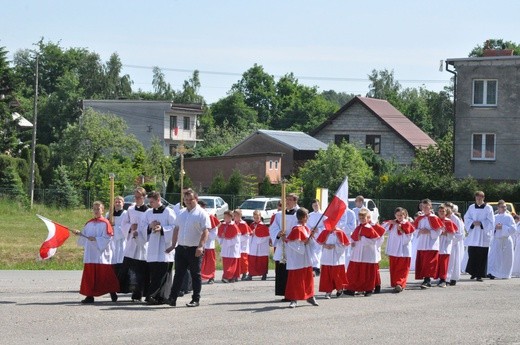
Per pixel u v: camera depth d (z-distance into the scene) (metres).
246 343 12.98
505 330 14.84
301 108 120.50
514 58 56.62
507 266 27.05
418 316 16.44
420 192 54.78
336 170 59.53
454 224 23.41
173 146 97.94
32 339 12.98
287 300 18.16
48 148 71.81
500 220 26.84
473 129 57.78
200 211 17.30
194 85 121.88
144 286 17.89
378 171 67.19
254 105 123.75
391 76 136.00
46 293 19.30
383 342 13.40
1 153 70.25
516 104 56.81
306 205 57.84
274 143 76.31
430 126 111.94
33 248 34.16
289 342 13.18
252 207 50.47
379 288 21.14
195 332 13.92
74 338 13.13
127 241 17.84
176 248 17.36
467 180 53.66
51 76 115.06
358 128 78.62
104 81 115.50
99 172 69.56
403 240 21.61
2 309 16.16
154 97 120.50
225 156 71.19
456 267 23.98
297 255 17.59
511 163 57.06
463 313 16.98
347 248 22.45
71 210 58.06
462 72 57.91
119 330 13.97
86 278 17.52
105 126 74.06
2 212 53.88
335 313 16.67
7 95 72.25
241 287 22.61
